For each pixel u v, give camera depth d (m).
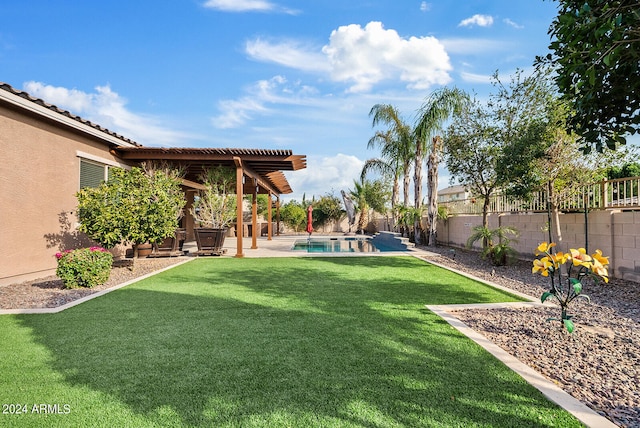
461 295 5.50
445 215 14.53
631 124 3.57
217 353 3.19
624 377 2.78
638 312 4.55
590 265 3.61
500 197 10.76
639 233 6.31
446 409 2.30
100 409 2.31
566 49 3.27
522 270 8.12
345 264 9.02
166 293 5.62
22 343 3.45
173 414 2.25
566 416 2.23
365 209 25.81
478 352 3.20
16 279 6.80
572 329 3.56
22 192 6.98
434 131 14.32
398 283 6.46
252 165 12.61
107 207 7.70
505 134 9.28
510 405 2.35
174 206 9.02
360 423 2.16
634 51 2.99
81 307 4.76
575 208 7.68
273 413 2.26
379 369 2.86
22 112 6.98
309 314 4.41
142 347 3.34
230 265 8.86
